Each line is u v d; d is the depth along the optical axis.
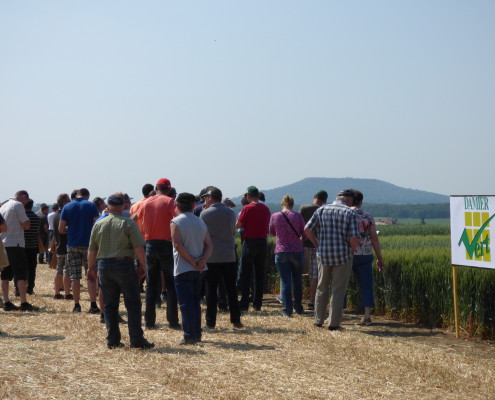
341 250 10.49
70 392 6.42
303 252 12.42
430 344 9.73
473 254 9.91
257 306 12.93
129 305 8.66
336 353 8.65
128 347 8.62
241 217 12.63
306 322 11.28
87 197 12.65
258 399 6.36
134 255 8.70
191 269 9.10
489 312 10.09
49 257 25.03
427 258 12.41
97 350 8.41
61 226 12.30
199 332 9.22
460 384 7.21
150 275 10.45
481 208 9.73
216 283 10.52
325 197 13.41
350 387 6.95
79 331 9.86
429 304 11.58
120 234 8.55
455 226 10.22
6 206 12.36
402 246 17.61
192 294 9.15
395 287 12.27
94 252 8.73
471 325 10.22
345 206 10.66
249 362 7.93
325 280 10.77
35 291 16.09
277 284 16.69
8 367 7.29
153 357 8.02
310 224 10.79
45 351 8.27
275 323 11.11
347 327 11.16
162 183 10.63
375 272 12.82
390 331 10.87
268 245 16.94
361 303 12.20
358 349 8.96
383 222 94.06
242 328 10.55
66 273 14.27
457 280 10.68
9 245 12.12
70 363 7.62
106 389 6.55
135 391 6.50
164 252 10.36
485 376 7.62
